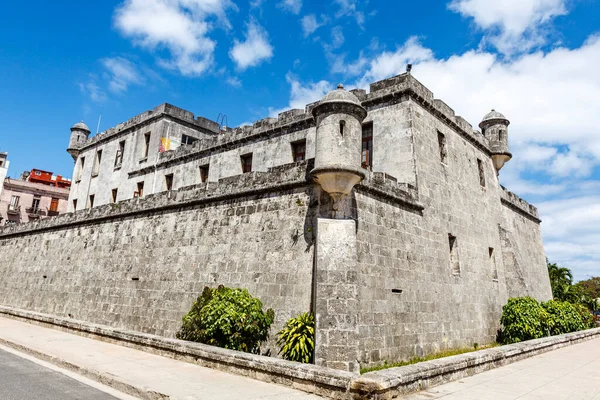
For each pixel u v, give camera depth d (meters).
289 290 12.38
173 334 15.17
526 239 28.25
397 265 13.73
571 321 20.78
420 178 16.16
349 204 12.31
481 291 18.62
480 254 19.48
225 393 7.88
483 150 22.58
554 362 13.08
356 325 10.77
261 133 21.25
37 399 7.39
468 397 8.09
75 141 34.69
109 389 8.41
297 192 13.34
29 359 11.05
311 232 12.47
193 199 16.81
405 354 12.95
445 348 14.99
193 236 16.30
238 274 13.98
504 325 18.41
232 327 11.48
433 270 15.63
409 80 16.84
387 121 17.23
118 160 30.25
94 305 19.59
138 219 19.45
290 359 10.70
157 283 16.88
